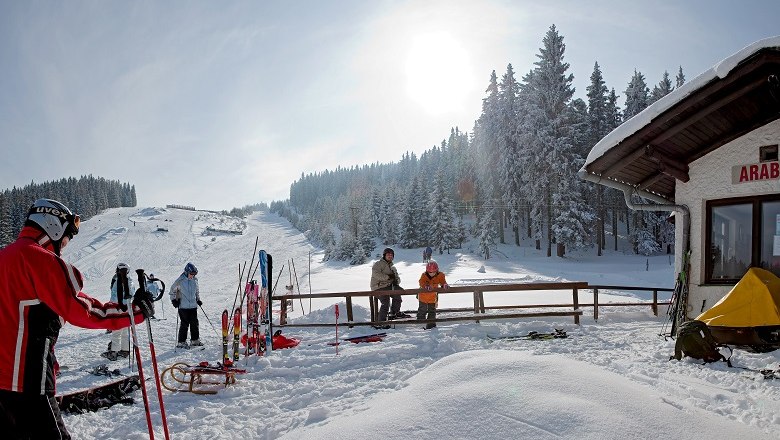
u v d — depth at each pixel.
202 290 35.34
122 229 113.62
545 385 3.78
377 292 10.06
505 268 41.56
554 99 45.72
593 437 3.08
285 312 11.13
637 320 10.65
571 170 45.31
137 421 5.13
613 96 54.28
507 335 8.66
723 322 6.79
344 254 71.12
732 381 5.20
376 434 3.43
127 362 8.54
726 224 8.33
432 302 10.00
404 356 7.36
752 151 7.96
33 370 2.86
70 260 76.69
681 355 6.19
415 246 71.38
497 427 3.31
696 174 8.56
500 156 56.47
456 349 7.57
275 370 6.99
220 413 5.29
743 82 6.91
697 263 8.49
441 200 63.06
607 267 40.06
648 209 9.22
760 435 3.39
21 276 2.86
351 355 7.38
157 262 74.75
